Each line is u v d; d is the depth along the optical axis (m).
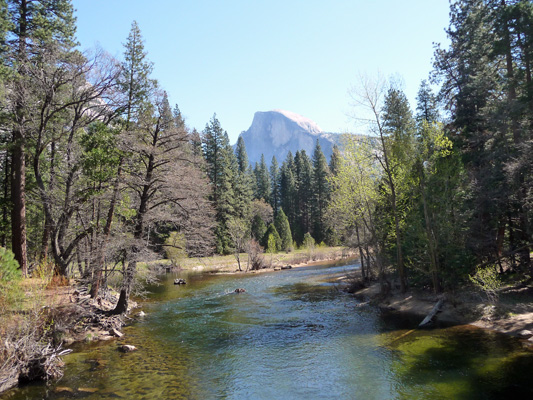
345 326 16.53
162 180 18.64
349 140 24.97
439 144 20.17
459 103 25.23
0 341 10.52
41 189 19.98
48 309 13.30
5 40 19.14
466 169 21.17
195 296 27.11
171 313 21.19
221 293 28.05
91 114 22.58
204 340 15.31
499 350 11.70
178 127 19.56
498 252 20.09
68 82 20.42
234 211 61.88
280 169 97.44
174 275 42.12
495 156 19.30
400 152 20.73
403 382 9.92
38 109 20.72
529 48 18.36
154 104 19.08
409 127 22.45
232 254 57.94
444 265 18.69
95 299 20.05
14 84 18.91
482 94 23.92
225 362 12.48
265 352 13.40
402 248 21.83
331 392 9.68
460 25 28.92
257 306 22.44
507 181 17.92
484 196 18.67
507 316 14.77
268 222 77.81
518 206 18.92
